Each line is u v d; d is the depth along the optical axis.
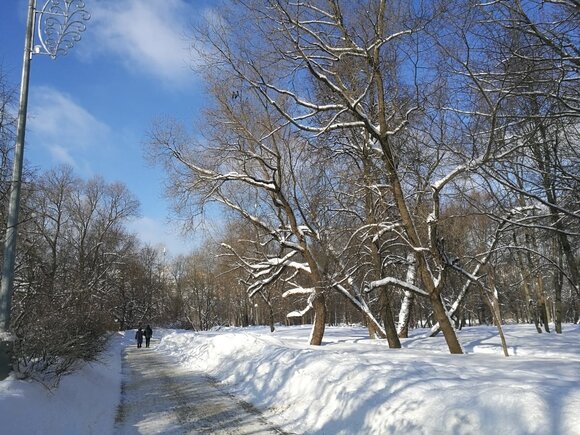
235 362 14.88
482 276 17.16
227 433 7.43
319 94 16.56
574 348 13.92
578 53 8.77
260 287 19.86
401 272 23.92
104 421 8.34
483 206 12.43
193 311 73.12
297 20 13.00
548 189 10.66
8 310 7.82
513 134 11.05
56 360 9.18
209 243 21.41
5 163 10.43
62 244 36.78
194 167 17.67
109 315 22.17
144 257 71.44
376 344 19.06
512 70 9.63
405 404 6.62
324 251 18.73
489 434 5.29
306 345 18.34
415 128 14.00
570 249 17.39
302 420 7.94
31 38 8.72
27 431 5.92
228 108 16.94
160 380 14.35
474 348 15.73
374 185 15.51
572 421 4.96
